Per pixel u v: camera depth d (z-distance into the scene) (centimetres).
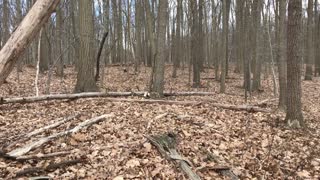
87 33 1196
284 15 1231
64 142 618
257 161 611
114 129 702
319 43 3039
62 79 1852
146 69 2709
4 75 378
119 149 584
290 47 872
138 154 566
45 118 802
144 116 830
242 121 895
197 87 1925
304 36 3369
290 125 871
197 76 1941
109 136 657
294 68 870
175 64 2400
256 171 567
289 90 883
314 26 3362
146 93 1215
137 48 2869
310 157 651
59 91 1372
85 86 1205
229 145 673
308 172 585
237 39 3016
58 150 578
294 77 872
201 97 1393
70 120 774
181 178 501
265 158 629
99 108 921
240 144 684
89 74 1212
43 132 677
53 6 406
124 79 2033
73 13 2234
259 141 726
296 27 863
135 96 1216
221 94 1616
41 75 1997
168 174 506
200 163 566
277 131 821
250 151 657
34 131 664
